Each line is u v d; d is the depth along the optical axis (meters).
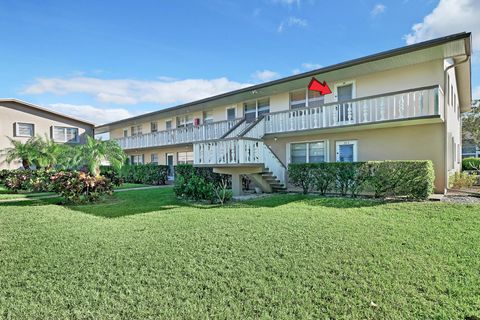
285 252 4.62
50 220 7.37
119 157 12.88
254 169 11.95
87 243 5.25
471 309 2.95
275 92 15.16
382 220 6.67
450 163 12.73
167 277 3.78
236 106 17.70
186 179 11.63
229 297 3.25
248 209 8.45
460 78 15.52
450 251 4.56
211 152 12.20
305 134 13.59
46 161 17.59
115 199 11.41
